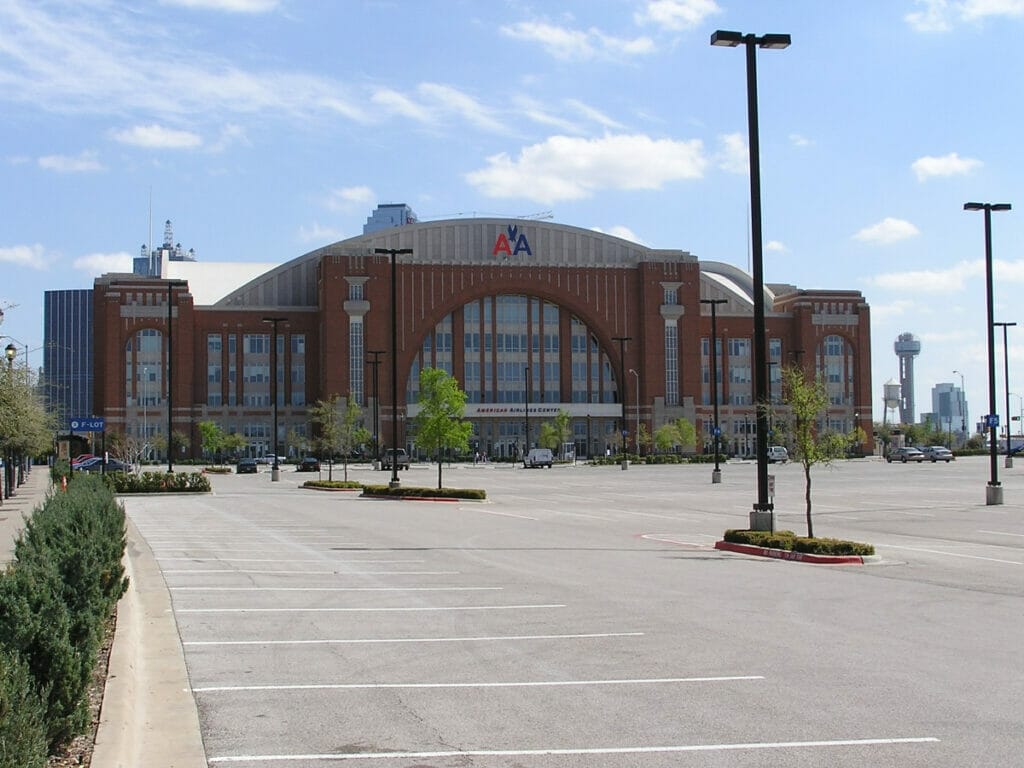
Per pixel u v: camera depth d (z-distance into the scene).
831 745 8.31
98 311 127.69
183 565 20.72
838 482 63.69
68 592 10.03
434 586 17.70
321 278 129.00
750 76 26.55
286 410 130.62
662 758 7.98
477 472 92.06
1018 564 21.67
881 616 14.71
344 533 29.00
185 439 122.12
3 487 49.25
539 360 134.62
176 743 8.34
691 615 14.69
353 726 8.91
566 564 21.31
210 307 130.12
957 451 130.75
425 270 129.88
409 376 130.00
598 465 109.38
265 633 13.23
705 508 41.56
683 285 135.25
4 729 5.93
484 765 7.84
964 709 9.44
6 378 33.22
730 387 139.25
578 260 135.50
